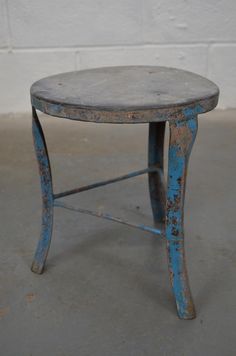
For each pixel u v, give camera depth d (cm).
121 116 102
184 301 120
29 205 183
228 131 265
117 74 137
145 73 138
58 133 270
